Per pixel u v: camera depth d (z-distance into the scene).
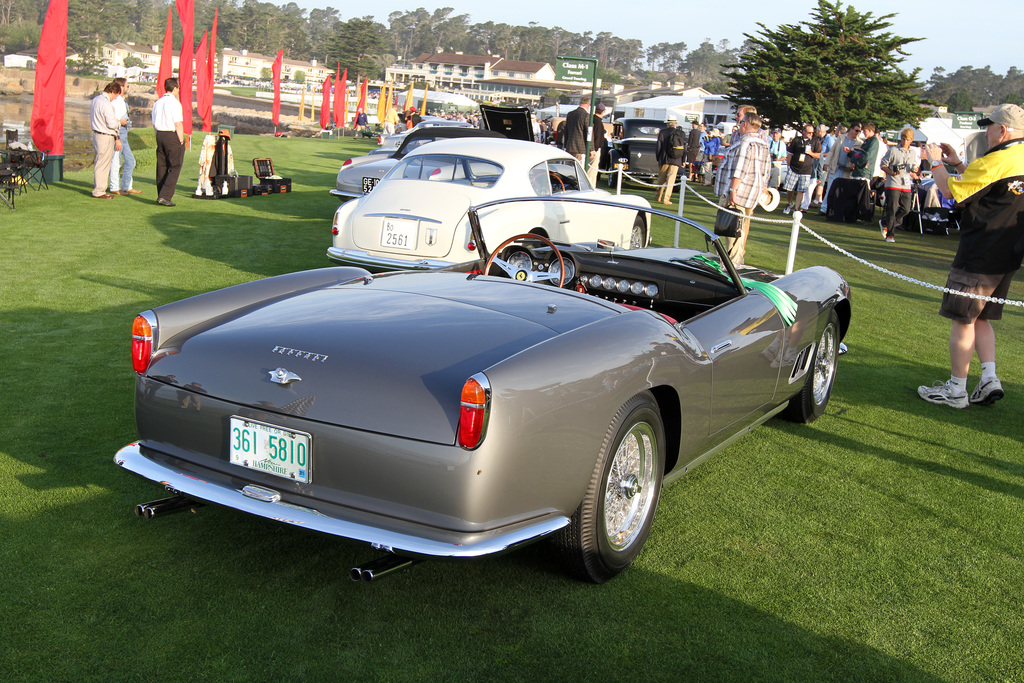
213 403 2.67
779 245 12.39
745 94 43.00
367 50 162.00
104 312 6.20
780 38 43.22
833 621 2.84
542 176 7.59
